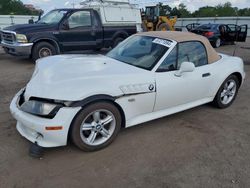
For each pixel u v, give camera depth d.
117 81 3.15
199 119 4.28
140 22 11.79
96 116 3.07
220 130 3.90
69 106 2.82
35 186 2.54
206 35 15.27
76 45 9.19
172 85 3.65
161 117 3.96
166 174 2.79
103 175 2.74
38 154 2.94
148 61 3.67
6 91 5.48
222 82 4.49
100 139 3.21
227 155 3.21
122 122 3.39
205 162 3.04
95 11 9.61
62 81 2.99
